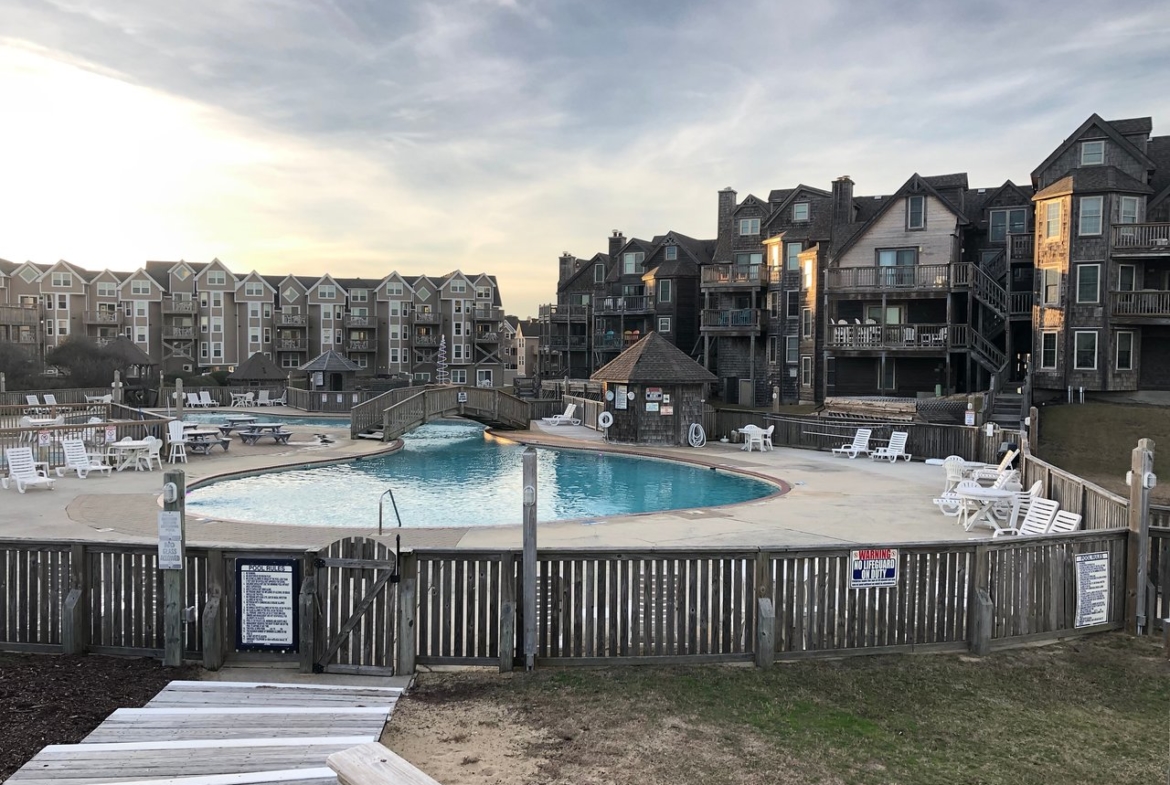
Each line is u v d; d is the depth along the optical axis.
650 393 30.17
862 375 41.62
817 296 43.25
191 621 7.79
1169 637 8.04
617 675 7.57
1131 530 9.14
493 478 23.72
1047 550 8.79
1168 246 32.12
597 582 7.86
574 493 21.34
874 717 6.67
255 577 7.71
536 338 103.88
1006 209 40.03
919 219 39.88
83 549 7.98
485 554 7.69
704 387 30.89
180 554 7.68
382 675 7.53
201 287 77.69
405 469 25.39
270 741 5.71
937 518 15.84
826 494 18.88
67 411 30.98
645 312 56.00
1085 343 33.59
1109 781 5.61
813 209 46.31
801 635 8.09
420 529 14.47
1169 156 36.72
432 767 5.60
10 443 22.55
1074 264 33.59
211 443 26.56
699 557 7.89
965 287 37.56
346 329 80.62
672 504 19.75
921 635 8.37
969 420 25.72
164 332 75.62
